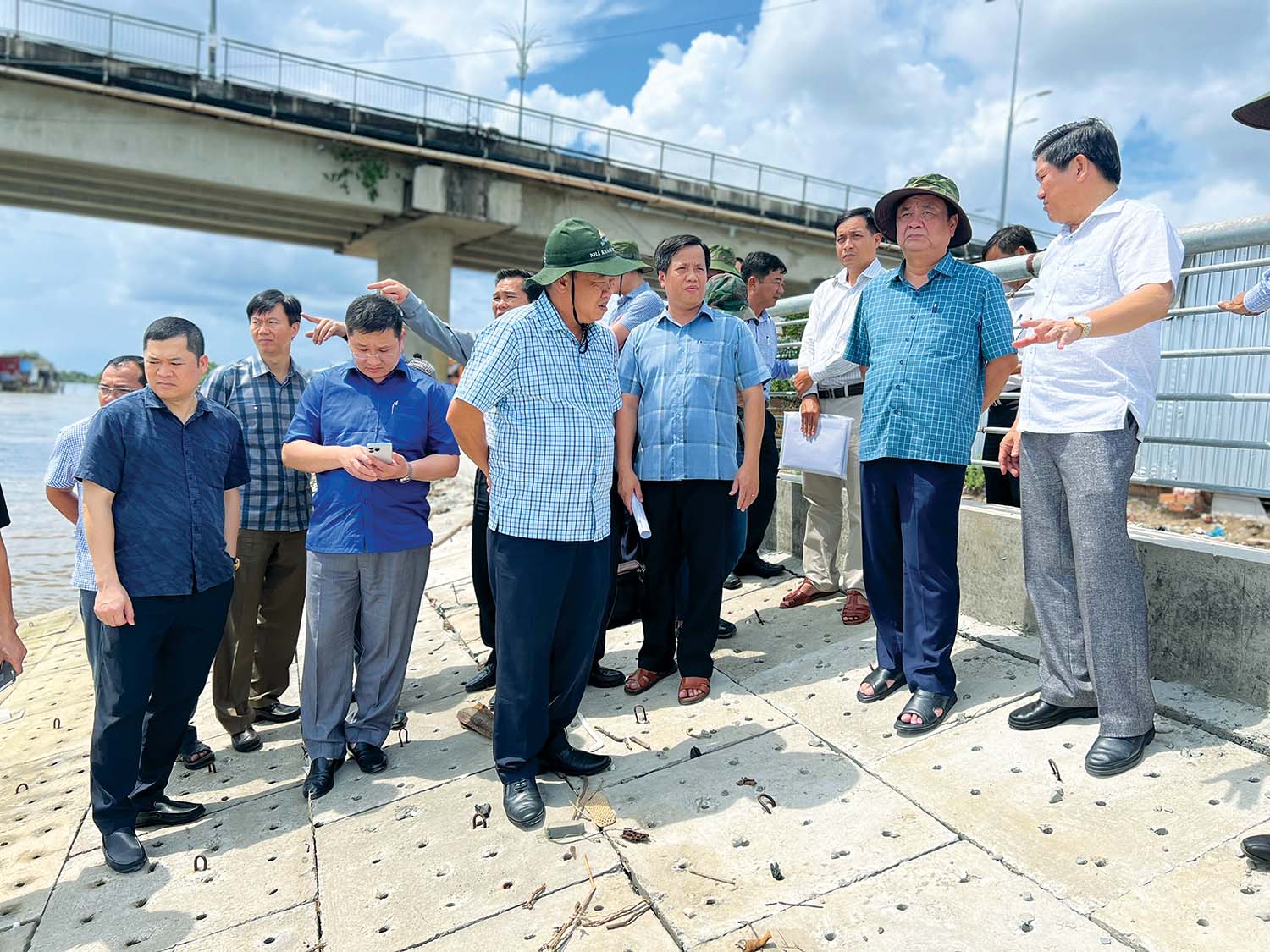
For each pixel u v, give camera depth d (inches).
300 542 157.5
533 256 1009.5
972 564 157.6
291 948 95.4
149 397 120.0
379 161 782.5
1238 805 94.9
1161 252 101.8
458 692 169.5
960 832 98.6
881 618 135.3
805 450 166.1
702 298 140.9
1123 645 105.7
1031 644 142.3
